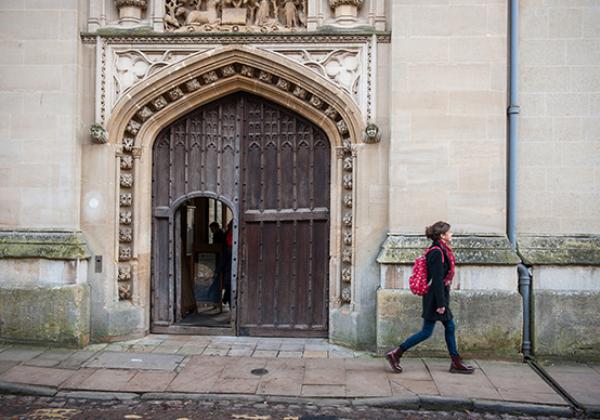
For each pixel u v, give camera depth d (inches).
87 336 258.8
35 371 219.6
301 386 206.2
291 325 277.6
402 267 247.0
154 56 262.7
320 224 276.5
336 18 261.7
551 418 187.6
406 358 243.0
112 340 262.8
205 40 260.2
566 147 253.6
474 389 204.1
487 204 247.9
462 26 249.0
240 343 265.7
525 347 246.1
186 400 196.9
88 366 226.8
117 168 267.0
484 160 248.1
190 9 271.1
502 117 247.9
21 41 258.7
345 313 262.1
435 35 249.6
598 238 251.1
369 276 257.1
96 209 264.1
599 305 244.7
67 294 250.8
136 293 273.3
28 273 255.0
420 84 249.6
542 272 249.0
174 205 280.5
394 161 250.2
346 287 265.7
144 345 259.8
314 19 260.8
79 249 255.4
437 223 219.8
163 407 190.9
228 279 329.7
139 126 271.4
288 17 264.8
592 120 252.7
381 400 194.2
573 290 247.4
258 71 266.1
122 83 263.1
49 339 251.9
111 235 265.3
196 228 331.9
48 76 257.9
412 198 249.4
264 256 280.2
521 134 255.0
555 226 253.6
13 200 258.5
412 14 250.2
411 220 249.6
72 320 251.3
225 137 281.0
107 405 192.5
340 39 257.3
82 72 263.7
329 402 194.7
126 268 270.1
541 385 210.5
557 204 253.6
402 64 250.1
